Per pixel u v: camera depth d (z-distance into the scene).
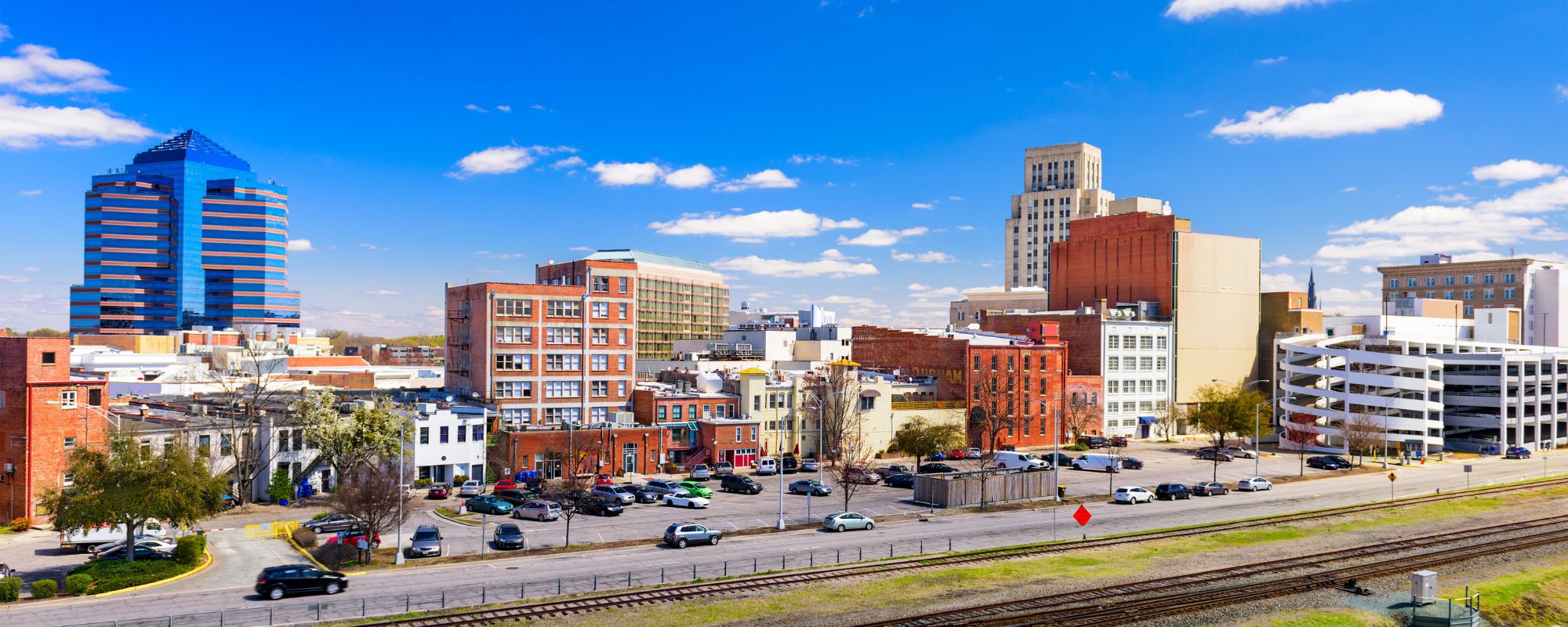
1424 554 74.25
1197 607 58.69
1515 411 156.75
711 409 126.50
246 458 92.06
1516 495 106.00
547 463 109.81
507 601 56.78
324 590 58.12
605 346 128.88
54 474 80.19
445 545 73.50
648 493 96.94
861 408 134.75
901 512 92.12
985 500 95.50
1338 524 86.75
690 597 58.22
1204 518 89.69
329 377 177.25
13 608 54.66
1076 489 107.62
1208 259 175.12
